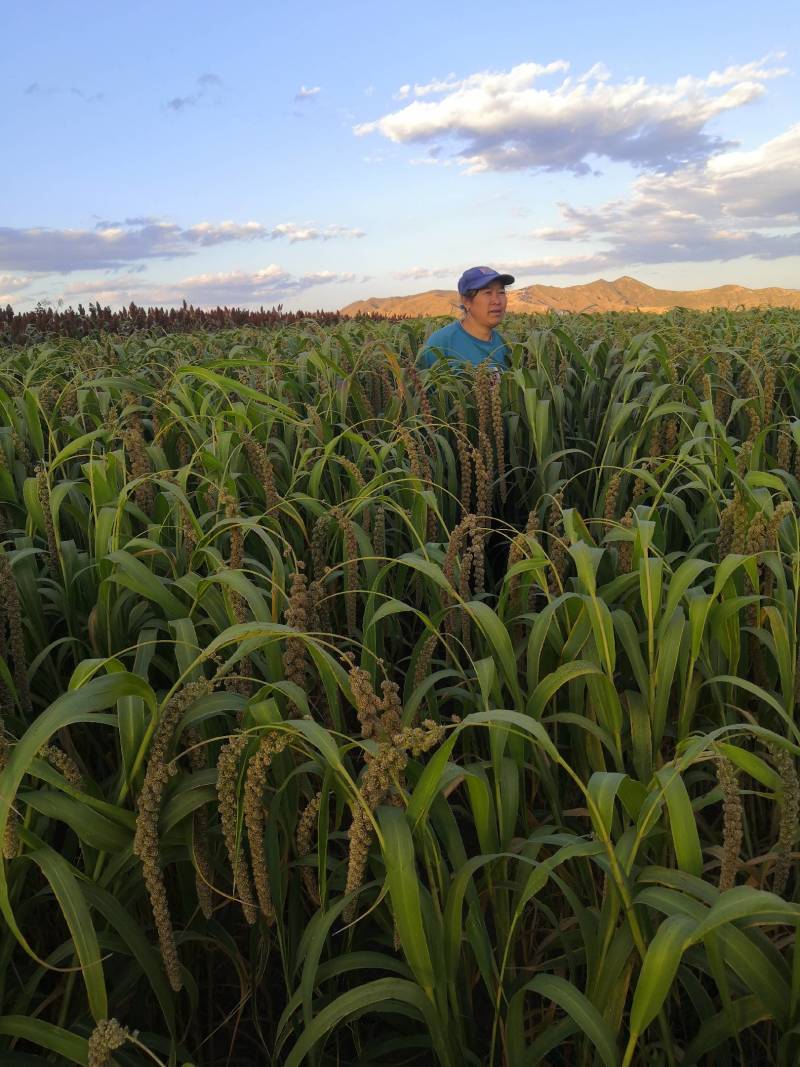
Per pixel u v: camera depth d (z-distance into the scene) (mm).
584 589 1978
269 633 1319
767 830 2252
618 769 1724
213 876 1627
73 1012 1707
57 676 2201
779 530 2316
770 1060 1669
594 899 1774
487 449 3369
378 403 4582
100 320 14641
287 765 1664
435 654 2617
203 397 3541
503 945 1660
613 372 4977
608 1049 1247
